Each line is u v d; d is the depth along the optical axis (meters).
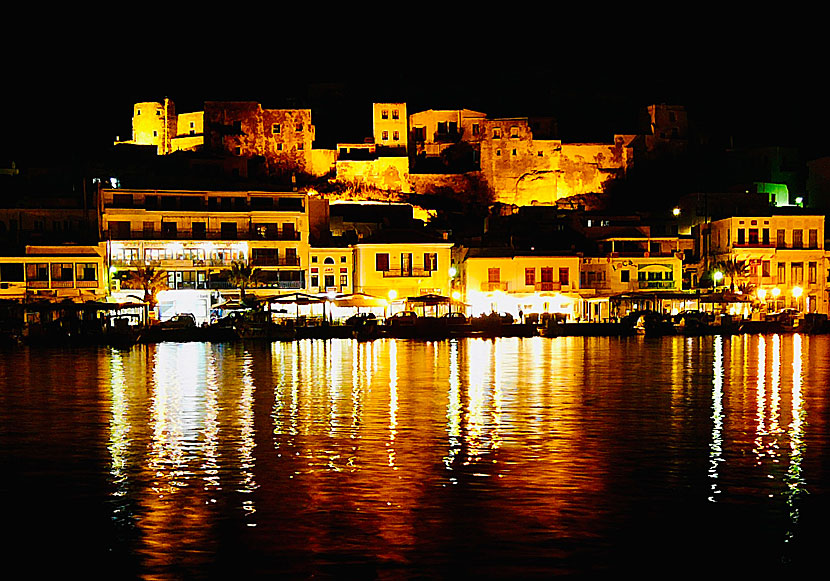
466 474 26.30
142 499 23.89
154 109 155.75
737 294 103.38
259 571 19.17
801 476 25.98
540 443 30.62
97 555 20.02
